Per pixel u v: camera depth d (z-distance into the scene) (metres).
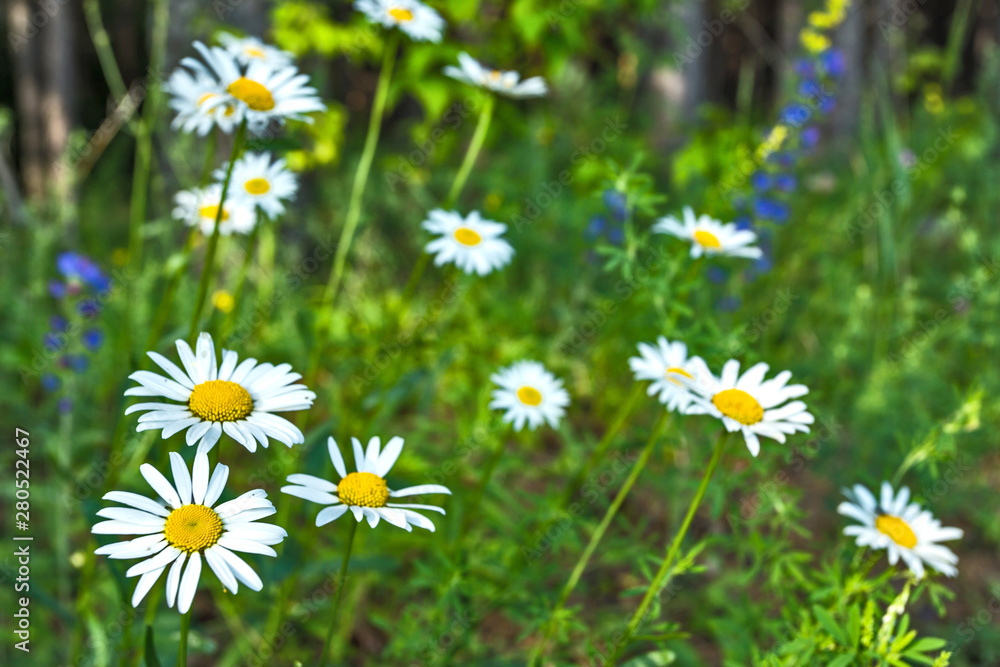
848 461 0.87
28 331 0.88
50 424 0.79
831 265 1.19
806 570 0.69
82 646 0.66
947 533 0.57
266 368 0.49
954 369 1.06
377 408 0.71
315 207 1.29
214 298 0.87
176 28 1.01
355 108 2.08
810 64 1.03
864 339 1.10
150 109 0.81
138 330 0.88
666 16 1.49
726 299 1.01
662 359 0.59
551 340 1.06
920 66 1.68
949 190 1.36
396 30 0.70
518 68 1.10
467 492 0.76
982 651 0.71
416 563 0.63
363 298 1.16
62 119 1.74
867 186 1.22
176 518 0.46
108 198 1.61
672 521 0.76
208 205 0.65
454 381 0.98
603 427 1.01
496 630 0.76
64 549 0.68
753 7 2.46
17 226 1.08
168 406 0.48
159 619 0.65
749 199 1.01
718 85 2.47
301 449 0.66
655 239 1.04
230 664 0.69
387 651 0.64
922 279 1.23
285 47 1.00
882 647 0.54
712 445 0.65
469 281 0.96
